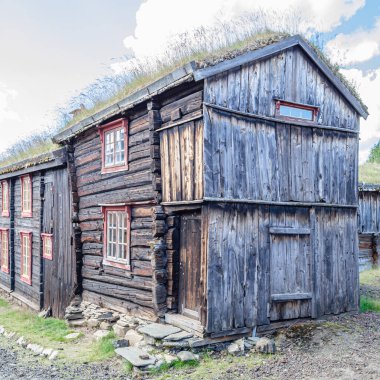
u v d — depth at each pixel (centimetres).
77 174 1191
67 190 1214
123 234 989
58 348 870
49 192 1320
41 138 1742
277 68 867
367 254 1631
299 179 884
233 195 780
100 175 1079
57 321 1141
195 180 765
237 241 790
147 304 897
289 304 856
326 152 935
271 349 734
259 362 698
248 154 809
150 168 889
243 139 804
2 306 1504
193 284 809
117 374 686
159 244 849
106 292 1045
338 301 929
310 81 921
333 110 957
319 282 899
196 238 810
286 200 859
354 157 988
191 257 820
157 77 919
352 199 974
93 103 1397
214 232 760
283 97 872
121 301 994
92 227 1116
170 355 709
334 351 730
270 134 847
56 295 1255
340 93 970
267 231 834
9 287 1636
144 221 916
